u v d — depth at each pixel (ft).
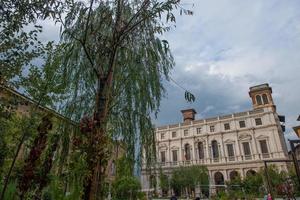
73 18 21.50
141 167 29.12
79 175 18.02
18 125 24.32
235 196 115.75
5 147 25.54
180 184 157.58
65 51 26.11
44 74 25.07
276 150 163.73
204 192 159.84
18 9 17.17
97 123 19.06
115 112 27.96
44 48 22.54
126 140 28.22
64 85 26.02
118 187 60.23
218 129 189.78
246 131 179.22
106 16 23.12
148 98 28.63
